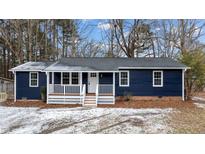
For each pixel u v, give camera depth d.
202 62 21.30
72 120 12.21
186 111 14.98
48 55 35.22
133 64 20.67
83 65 20.33
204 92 31.00
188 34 29.53
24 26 31.64
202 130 10.08
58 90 18.97
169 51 32.91
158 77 20.36
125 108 16.42
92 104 17.88
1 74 40.78
